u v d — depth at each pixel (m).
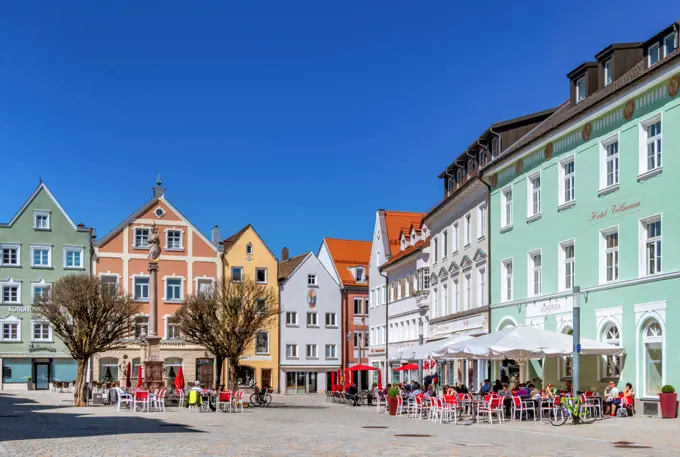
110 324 45.78
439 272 54.97
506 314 41.53
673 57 27.16
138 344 72.81
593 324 33.19
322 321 83.81
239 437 23.16
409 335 65.75
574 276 34.94
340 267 87.94
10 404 46.25
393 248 74.75
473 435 24.23
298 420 33.44
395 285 70.38
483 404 31.66
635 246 30.52
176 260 76.62
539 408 29.86
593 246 33.44
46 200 73.62
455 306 51.34
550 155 37.31
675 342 27.92
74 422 29.88
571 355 31.48
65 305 44.50
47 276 72.62
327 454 18.25
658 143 29.62
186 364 75.31
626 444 20.75
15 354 70.62
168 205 76.94
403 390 42.31
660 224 29.44
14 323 71.12
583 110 33.44
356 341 84.81
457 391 36.91
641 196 30.25
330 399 60.88
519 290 40.25
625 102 31.25
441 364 55.25
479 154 47.84
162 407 40.81
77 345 44.34
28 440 21.28
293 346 82.31
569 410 27.61
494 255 43.41
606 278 32.81
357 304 85.62
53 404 46.59
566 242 35.66
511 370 41.91
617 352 30.45
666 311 28.45
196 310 54.91
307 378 82.44
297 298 83.25
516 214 40.88
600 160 33.12
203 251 77.62
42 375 71.31
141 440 21.56
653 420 27.09
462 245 49.50
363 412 41.53
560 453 18.48
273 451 18.94
